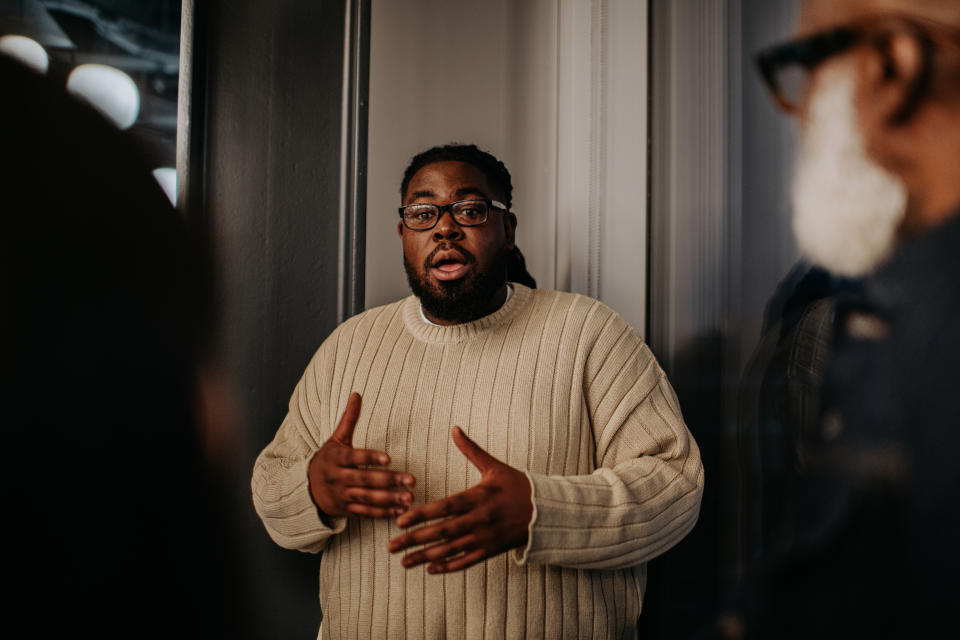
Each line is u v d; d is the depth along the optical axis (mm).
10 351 268
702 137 1289
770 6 1151
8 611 278
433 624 1038
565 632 1028
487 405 1118
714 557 1248
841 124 503
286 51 1583
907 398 419
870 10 480
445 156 1204
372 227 1601
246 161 1564
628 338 1186
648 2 1369
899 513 419
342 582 1121
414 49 1616
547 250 1507
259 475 1196
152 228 301
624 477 1029
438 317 1192
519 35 1556
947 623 397
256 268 1555
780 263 1135
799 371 530
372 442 1135
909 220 451
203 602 339
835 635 444
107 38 1501
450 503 894
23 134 265
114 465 295
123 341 291
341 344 1287
